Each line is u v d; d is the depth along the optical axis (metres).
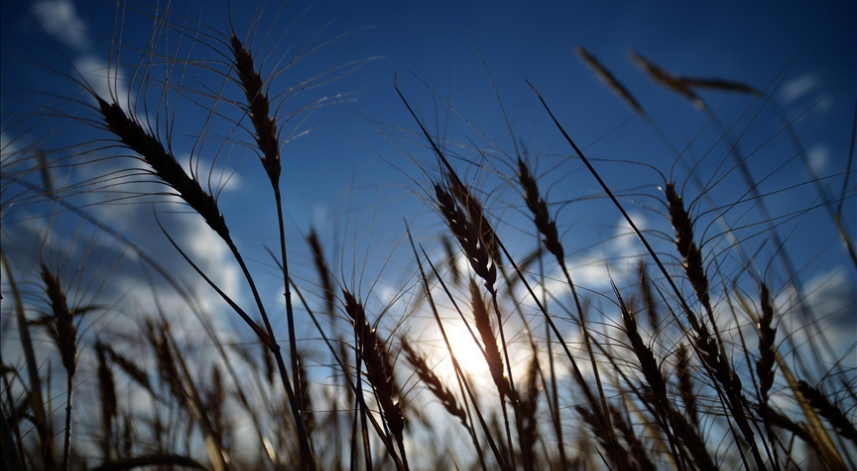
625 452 0.47
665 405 0.41
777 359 0.47
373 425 0.39
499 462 0.41
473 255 0.42
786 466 0.44
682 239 0.45
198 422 0.51
